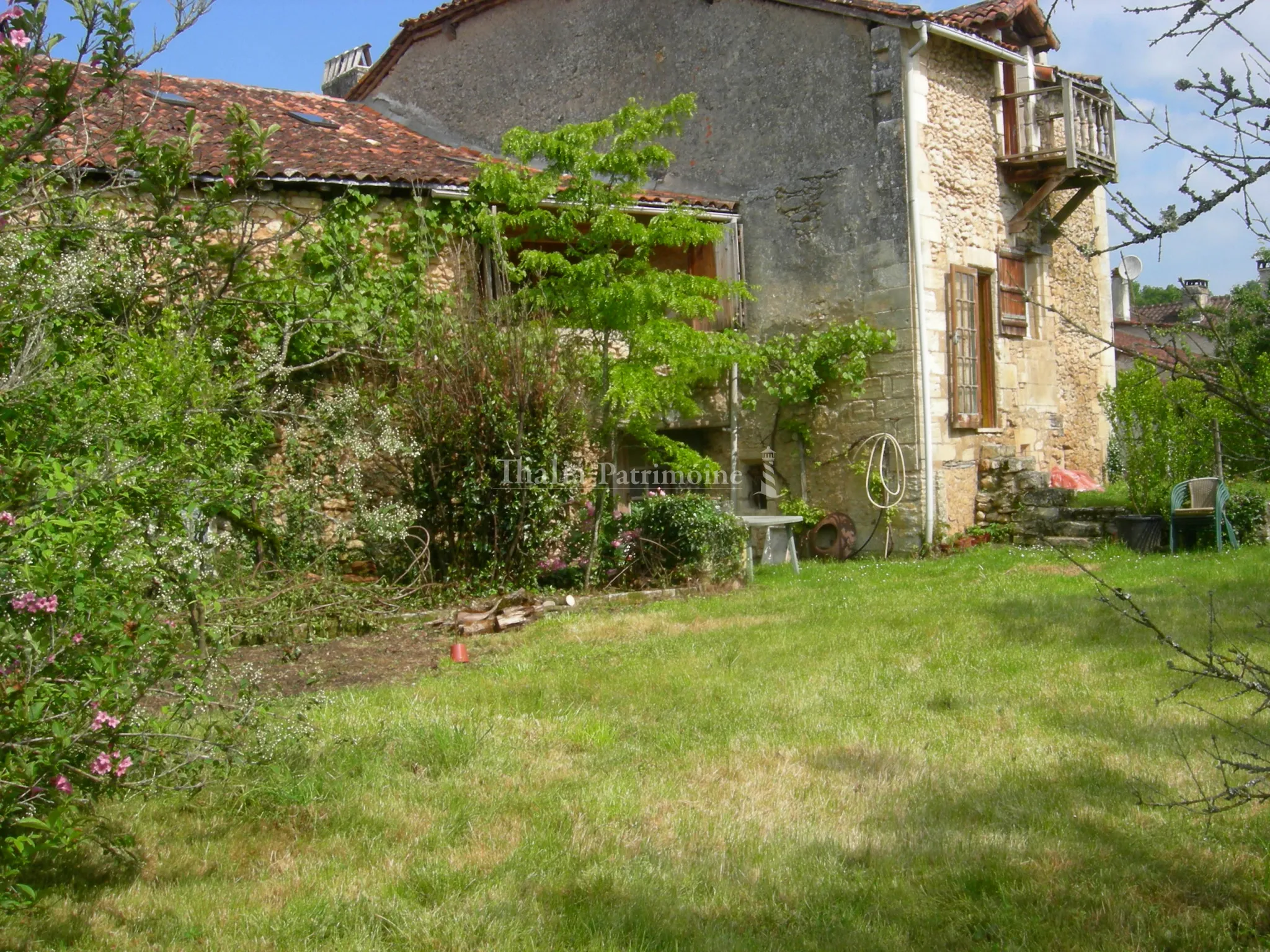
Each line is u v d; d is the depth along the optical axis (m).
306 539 8.65
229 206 7.56
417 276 10.30
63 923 3.53
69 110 4.58
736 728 5.57
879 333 12.87
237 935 3.45
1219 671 3.27
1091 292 16.62
